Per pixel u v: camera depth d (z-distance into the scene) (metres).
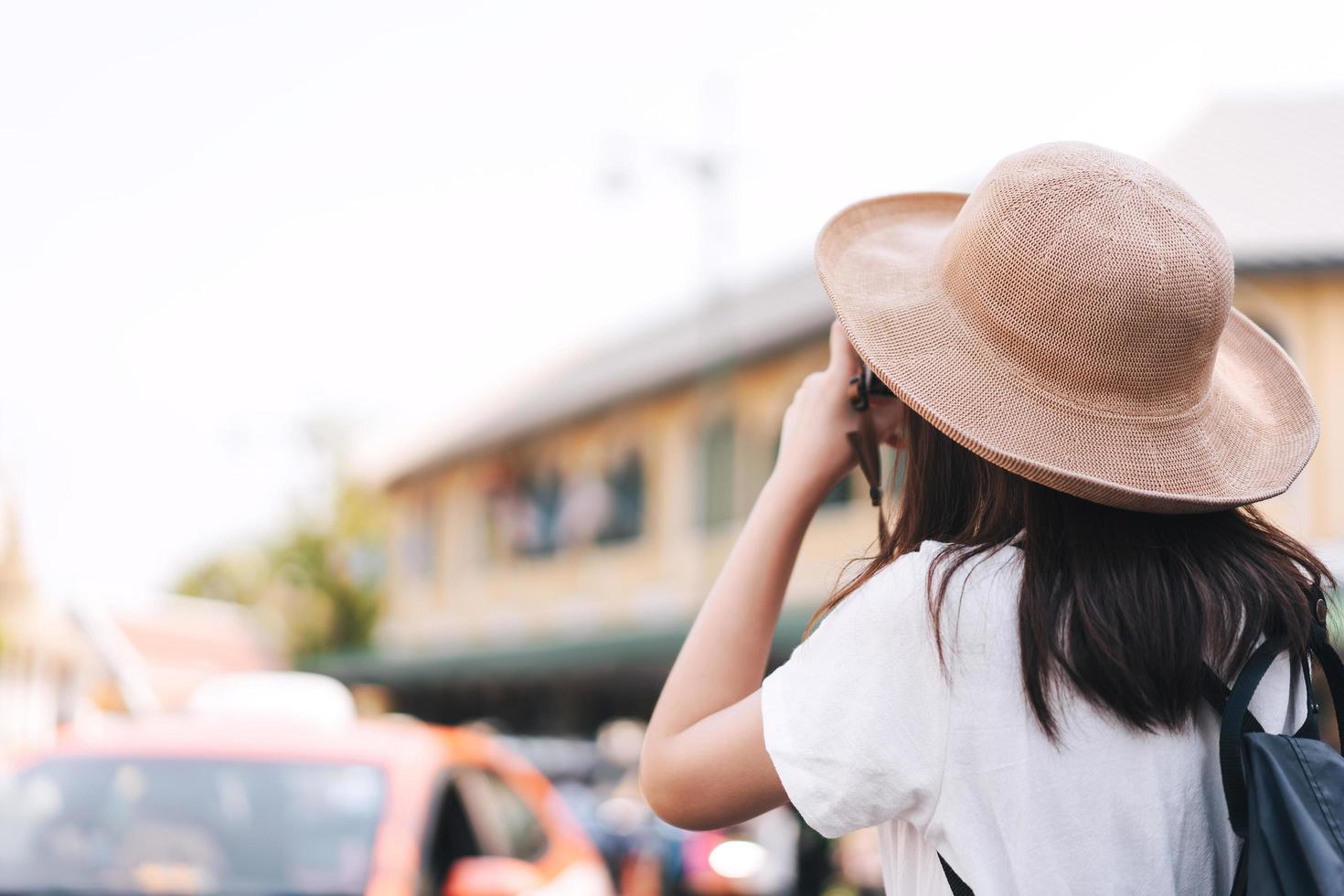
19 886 3.72
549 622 26.08
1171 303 1.30
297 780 4.08
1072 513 1.32
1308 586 1.39
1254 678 1.29
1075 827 1.24
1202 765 1.31
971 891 1.25
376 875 3.71
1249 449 1.43
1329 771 1.24
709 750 1.36
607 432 24.50
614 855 8.59
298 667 36.00
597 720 27.03
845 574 1.50
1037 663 1.25
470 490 30.30
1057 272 1.32
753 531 1.50
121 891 3.68
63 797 4.04
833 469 1.53
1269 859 1.23
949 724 1.25
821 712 1.29
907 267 1.51
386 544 35.38
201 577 53.12
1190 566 1.31
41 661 18.83
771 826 9.62
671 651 20.27
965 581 1.28
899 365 1.38
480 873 3.87
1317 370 12.22
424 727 4.82
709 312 19.58
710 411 19.88
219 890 3.70
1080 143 1.40
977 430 1.34
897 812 1.29
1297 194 13.05
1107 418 1.34
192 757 4.18
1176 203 1.35
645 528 23.22
